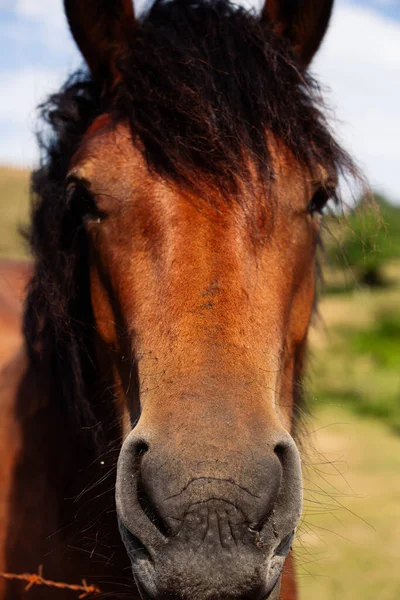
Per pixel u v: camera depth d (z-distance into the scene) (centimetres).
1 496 220
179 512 128
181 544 128
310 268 183
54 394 211
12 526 215
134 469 139
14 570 211
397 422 823
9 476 221
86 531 194
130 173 167
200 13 188
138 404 160
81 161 176
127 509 136
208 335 145
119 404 178
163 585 129
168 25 185
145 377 149
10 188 1858
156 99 169
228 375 140
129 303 162
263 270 162
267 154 165
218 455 129
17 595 210
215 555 127
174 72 170
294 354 183
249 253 159
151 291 158
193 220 159
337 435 763
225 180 161
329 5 201
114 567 190
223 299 150
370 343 1145
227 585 127
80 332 197
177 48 174
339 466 651
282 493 138
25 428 221
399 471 640
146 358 151
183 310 150
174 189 162
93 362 197
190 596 127
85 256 193
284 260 167
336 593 406
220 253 155
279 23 204
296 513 137
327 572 434
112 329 177
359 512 537
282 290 165
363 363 1050
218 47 175
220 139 161
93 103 202
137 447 140
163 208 161
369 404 881
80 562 196
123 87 179
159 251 160
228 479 128
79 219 191
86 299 196
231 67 171
